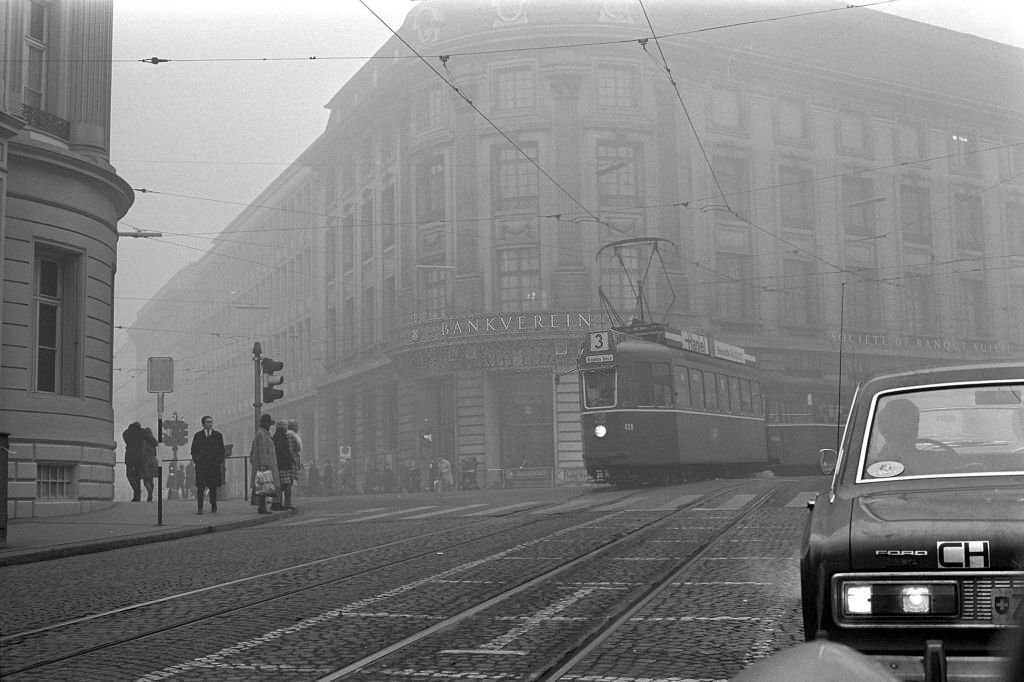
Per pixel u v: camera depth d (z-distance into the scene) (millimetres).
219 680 6117
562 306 44594
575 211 45188
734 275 49000
